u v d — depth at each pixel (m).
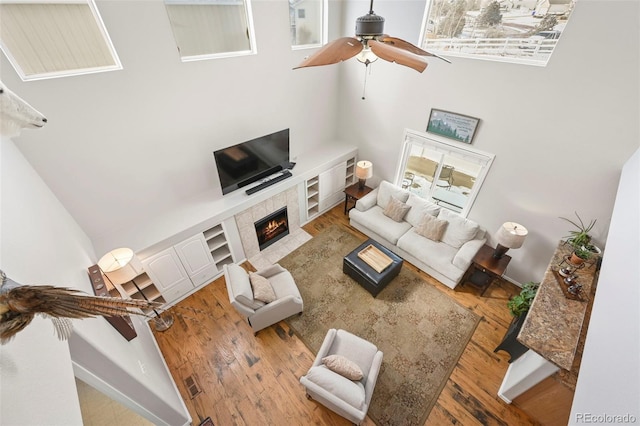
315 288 4.08
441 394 2.93
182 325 3.57
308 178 4.84
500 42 3.19
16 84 2.36
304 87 4.61
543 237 3.69
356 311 3.75
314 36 4.39
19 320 0.74
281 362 3.20
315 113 5.06
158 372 2.68
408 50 1.86
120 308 0.76
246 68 3.76
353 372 2.45
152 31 2.88
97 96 2.79
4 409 0.75
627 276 1.45
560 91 2.94
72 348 1.53
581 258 2.97
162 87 3.17
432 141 4.29
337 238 5.02
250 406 2.83
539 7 2.81
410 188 5.26
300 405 2.84
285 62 4.14
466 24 3.34
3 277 0.77
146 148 3.34
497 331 3.52
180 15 3.06
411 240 4.43
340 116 5.51
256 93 4.03
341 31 4.58
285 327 3.57
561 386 2.30
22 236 1.55
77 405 1.20
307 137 5.20
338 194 5.80
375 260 4.00
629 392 0.86
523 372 2.61
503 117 3.45
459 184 4.63
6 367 0.85
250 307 3.12
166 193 3.77
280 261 4.56
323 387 2.34
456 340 3.41
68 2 2.41
